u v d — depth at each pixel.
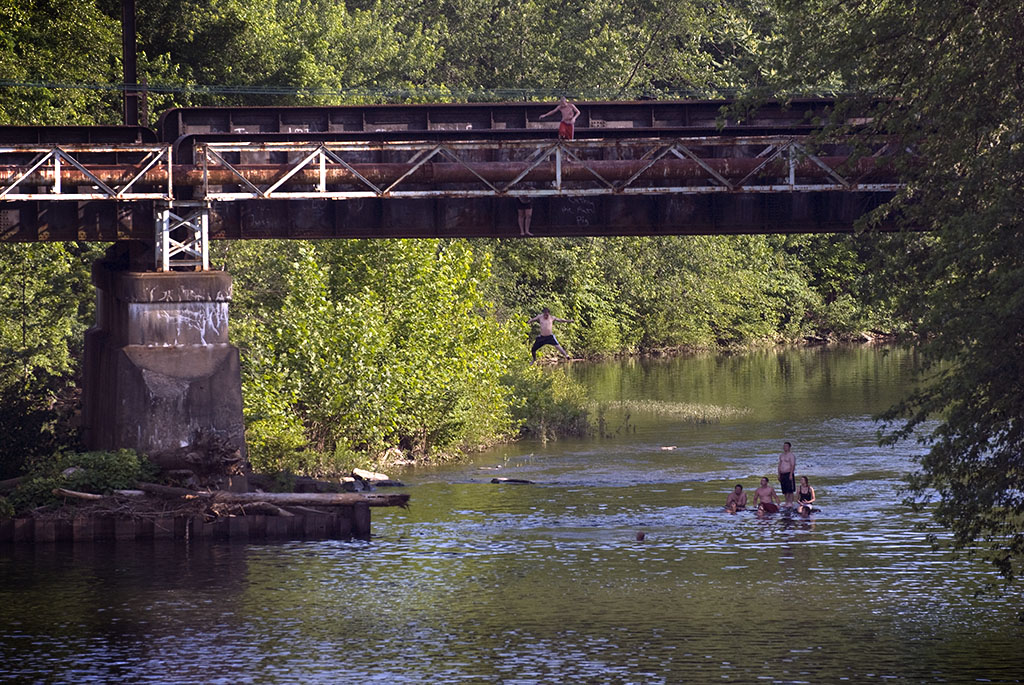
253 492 62.25
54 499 60.12
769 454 83.75
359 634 44.62
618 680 39.56
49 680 39.88
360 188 66.38
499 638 44.00
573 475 76.69
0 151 60.12
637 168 63.62
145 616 46.88
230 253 93.19
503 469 79.25
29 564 55.06
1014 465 39.06
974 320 37.69
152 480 61.12
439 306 87.44
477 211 67.56
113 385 62.97
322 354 80.75
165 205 62.50
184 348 61.75
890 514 64.50
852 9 49.72
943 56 44.16
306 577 52.72
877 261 45.56
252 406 76.62
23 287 88.81
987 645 42.94
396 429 84.12
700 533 60.94
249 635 44.53
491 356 90.38
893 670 40.31
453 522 63.41
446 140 67.00
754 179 66.88
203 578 52.62
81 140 66.31
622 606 48.12
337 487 70.25
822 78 51.44
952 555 55.69
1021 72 40.94
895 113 45.69
